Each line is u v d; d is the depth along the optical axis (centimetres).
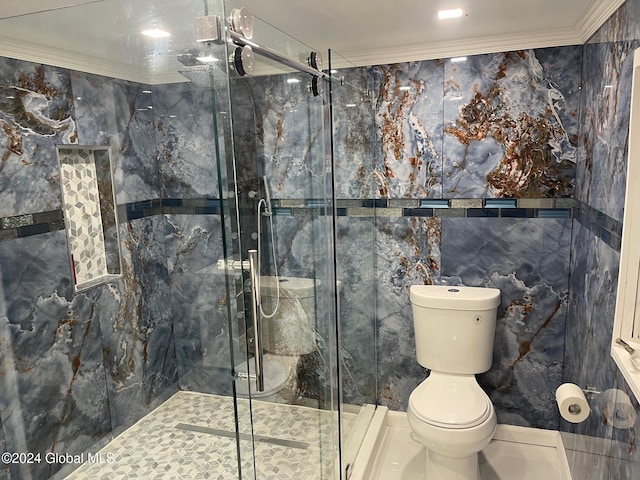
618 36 153
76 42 204
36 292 215
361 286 249
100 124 239
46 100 213
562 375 243
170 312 284
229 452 245
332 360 211
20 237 207
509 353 250
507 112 231
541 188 232
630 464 131
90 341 242
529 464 236
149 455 244
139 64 222
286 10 179
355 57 247
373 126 255
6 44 193
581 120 215
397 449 254
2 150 197
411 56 239
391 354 272
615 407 147
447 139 243
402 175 254
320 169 212
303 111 198
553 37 216
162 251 276
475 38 223
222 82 155
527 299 243
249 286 174
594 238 182
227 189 163
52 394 224
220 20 150
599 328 170
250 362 176
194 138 249
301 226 207
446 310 232
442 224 251
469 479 204
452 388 223
